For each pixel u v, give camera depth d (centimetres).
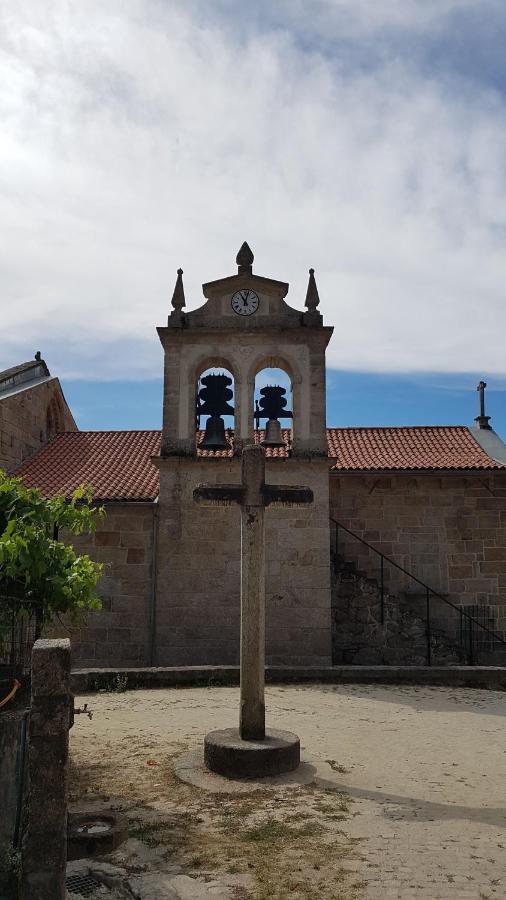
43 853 444
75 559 773
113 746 945
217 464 1634
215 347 1681
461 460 1980
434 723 1107
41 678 463
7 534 674
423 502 1986
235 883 550
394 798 753
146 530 1692
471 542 1959
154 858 596
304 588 1583
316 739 994
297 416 1648
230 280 1686
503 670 1426
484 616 1928
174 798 745
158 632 1588
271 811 708
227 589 1597
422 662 1702
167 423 1659
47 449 2078
